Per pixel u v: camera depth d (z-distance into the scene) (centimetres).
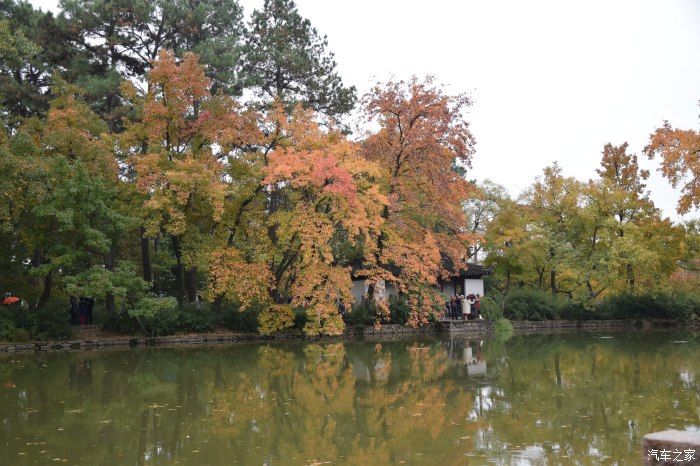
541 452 1139
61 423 1438
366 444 1220
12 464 1105
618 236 4834
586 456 1107
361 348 3180
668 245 4888
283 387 1920
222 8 4256
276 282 3584
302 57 4594
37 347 3003
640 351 2902
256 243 3619
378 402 1656
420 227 3750
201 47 3938
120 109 3797
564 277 5066
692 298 5134
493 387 1881
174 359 2686
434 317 4134
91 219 3114
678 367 2283
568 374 2145
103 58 3941
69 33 3822
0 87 3522
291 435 1303
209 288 3434
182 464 1094
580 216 4862
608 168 5400
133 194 3331
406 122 3672
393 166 3700
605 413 1480
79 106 3284
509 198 5234
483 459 1098
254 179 3422
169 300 3225
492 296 4859
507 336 4019
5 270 3177
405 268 3500
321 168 3084
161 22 3944
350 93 4791
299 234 3306
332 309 3344
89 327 3419
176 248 3566
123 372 2277
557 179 5069
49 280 3259
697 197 3262
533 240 4778
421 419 1439
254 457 1133
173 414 1531
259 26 4778
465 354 2852
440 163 3594
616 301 5066
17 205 2822
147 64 4009
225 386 1952
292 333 3750
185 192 3103
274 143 3575
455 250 3769
